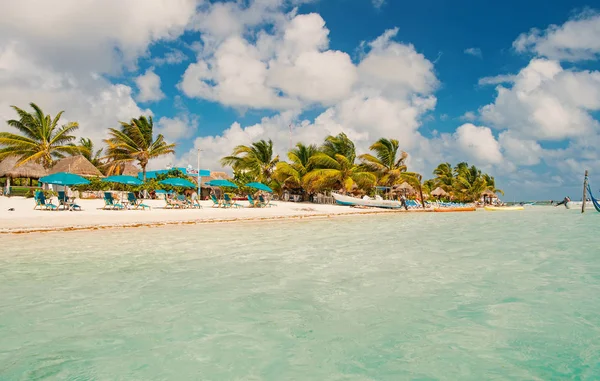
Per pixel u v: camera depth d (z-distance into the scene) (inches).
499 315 151.9
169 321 144.8
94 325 140.2
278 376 103.2
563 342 125.3
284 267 244.1
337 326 140.3
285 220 722.8
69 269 235.3
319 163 1375.5
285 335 131.8
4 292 182.1
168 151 1384.1
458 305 164.7
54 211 689.6
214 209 888.3
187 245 345.4
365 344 124.3
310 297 176.6
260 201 1114.7
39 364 109.1
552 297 176.2
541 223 677.9
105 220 546.3
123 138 1315.2
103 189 1186.6
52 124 1326.3
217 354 116.7
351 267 245.0
